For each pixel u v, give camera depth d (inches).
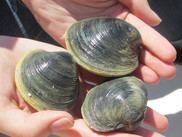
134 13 13.7
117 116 10.5
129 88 10.9
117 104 10.6
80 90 12.5
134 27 12.2
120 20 12.2
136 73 12.5
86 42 11.8
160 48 12.0
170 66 12.1
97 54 11.5
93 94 11.2
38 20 14.8
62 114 9.3
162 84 18.6
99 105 10.8
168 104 17.7
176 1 16.5
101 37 11.7
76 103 12.0
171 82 18.7
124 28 11.9
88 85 12.6
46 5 13.8
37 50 12.3
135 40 11.9
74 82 11.4
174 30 16.9
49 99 10.7
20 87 10.9
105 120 10.5
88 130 10.5
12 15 16.2
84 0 13.4
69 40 12.1
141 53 12.6
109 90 11.0
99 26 12.0
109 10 14.0
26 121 9.5
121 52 11.6
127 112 10.4
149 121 11.7
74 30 12.3
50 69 11.0
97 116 10.6
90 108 10.9
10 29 16.5
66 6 13.7
